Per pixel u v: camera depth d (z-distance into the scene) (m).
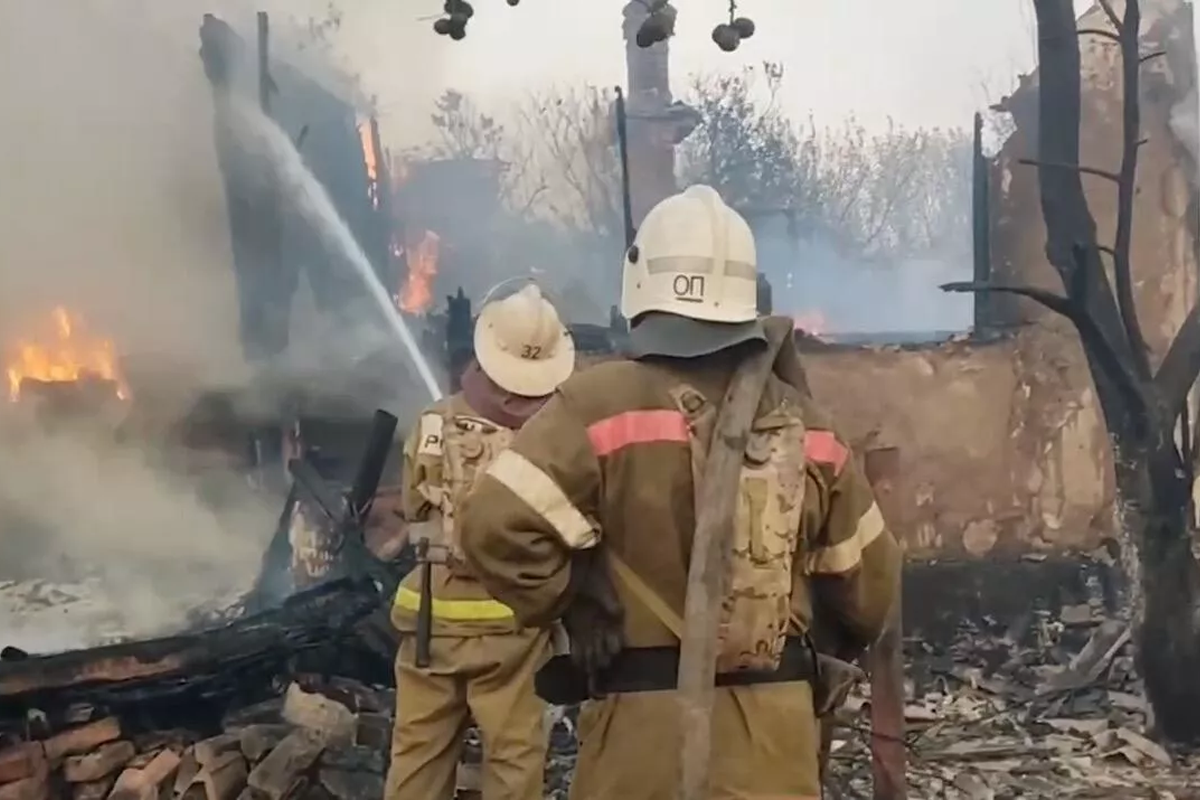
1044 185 4.04
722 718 1.76
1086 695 3.93
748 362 1.78
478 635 2.97
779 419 1.79
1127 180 3.98
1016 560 4.02
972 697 3.97
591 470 1.72
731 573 1.72
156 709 3.87
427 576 3.00
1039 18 4.07
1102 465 3.98
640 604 1.74
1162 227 3.97
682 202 1.85
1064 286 4.00
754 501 1.74
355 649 4.19
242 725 3.95
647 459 1.72
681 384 1.76
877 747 2.21
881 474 4.11
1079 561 3.99
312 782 3.71
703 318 1.78
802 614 1.84
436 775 3.06
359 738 3.88
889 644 2.21
